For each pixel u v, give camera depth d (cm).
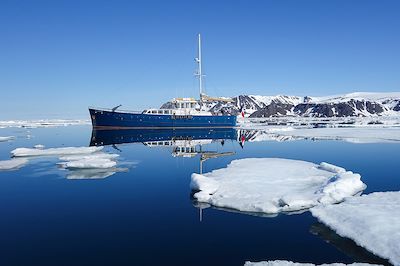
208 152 2950
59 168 2181
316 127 7150
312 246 912
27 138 4891
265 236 984
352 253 870
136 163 2369
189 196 1440
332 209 1079
